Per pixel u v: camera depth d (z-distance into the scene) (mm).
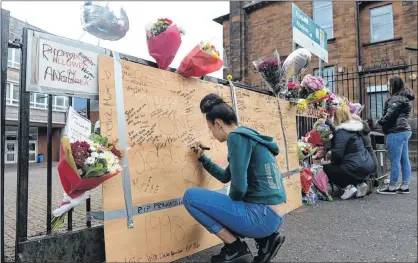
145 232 2238
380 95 11016
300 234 3238
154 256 2271
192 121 2766
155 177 2371
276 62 4195
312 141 4898
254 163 2287
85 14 2279
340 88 11805
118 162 2025
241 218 2205
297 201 4309
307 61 4438
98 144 1957
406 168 5336
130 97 2305
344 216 3896
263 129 3854
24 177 1936
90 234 2238
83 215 3617
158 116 2477
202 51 2686
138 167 2268
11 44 1911
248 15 14758
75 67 2109
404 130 5188
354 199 4902
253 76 14281
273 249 2334
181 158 2600
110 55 2305
